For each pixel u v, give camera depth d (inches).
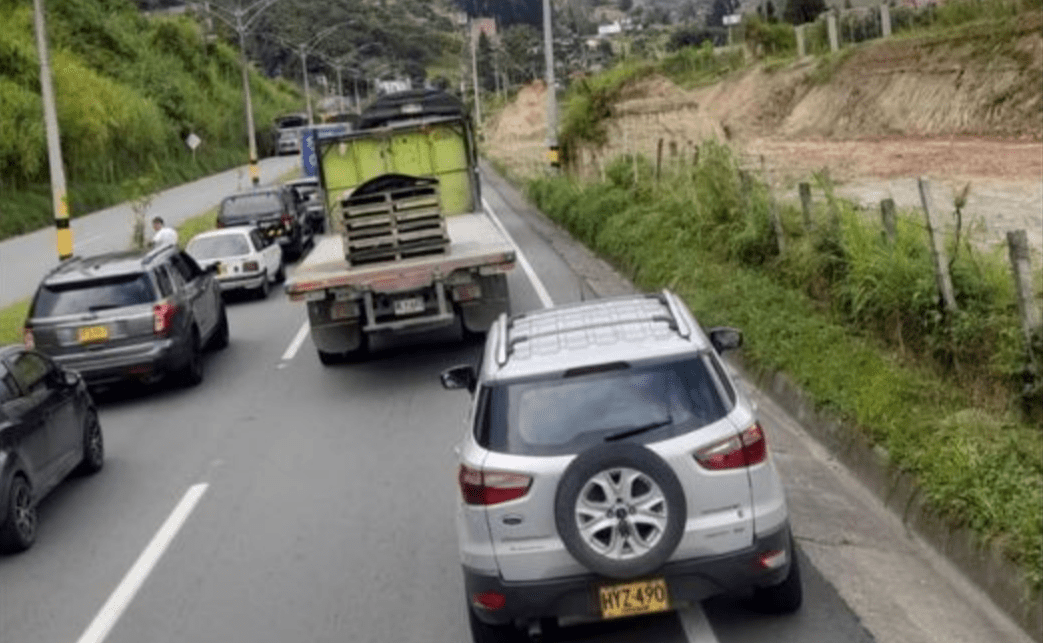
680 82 3147.1
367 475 492.4
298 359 764.6
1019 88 1444.4
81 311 674.8
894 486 389.1
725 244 789.9
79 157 2694.4
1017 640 294.7
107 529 464.1
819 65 2046.0
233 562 409.4
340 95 4879.4
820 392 483.2
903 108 1680.6
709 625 316.2
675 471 278.8
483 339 723.4
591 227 1100.5
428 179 699.4
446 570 379.9
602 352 294.2
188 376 711.1
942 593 325.1
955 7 1804.9
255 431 591.5
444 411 584.7
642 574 271.7
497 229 763.4
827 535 373.4
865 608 319.0
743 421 286.4
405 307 668.1
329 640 337.1
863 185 1147.9
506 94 5310.0
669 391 286.2
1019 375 410.9
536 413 285.7
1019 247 404.5
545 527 279.9
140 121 3132.4
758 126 2139.5
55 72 2770.7
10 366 483.8
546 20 1679.4
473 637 312.2
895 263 527.5
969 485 351.3
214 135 3914.9
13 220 2191.2
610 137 1755.7
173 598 383.2
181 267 764.0
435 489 462.9
